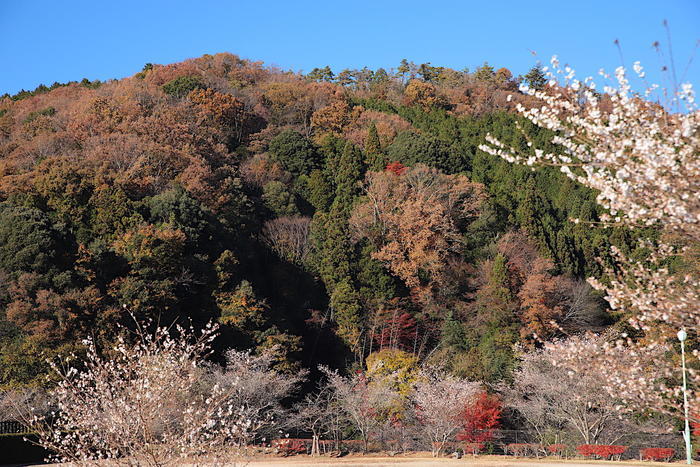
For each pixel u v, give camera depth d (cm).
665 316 911
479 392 3312
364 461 2572
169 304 3750
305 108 7875
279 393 3045
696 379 1045
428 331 4694
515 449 2936
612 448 2672
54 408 2639
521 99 8362
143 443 1372
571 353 1118
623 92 848
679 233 860
